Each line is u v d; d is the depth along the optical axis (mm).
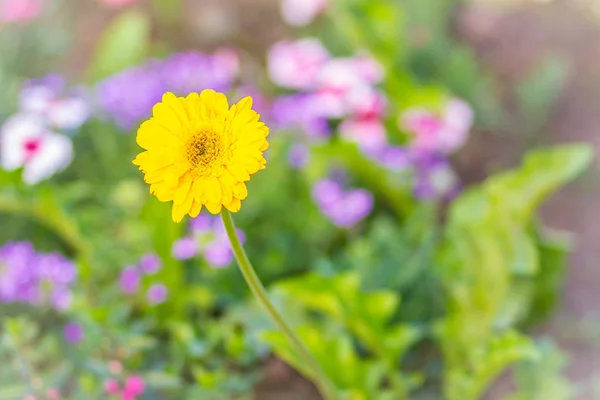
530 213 1249
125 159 1549
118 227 1387
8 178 1306
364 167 1453
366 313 1156
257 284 979
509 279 1225
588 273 1495
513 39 2154
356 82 1537
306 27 2109
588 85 1974
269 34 2125
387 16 1674
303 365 1140
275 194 1438
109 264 1298
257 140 892
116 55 1727
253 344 1191
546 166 1226
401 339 1173
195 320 1311
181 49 2102
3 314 1292
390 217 1542
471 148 1783
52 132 1453
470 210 1240
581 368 1308
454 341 1229
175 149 898
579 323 1370
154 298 1242
